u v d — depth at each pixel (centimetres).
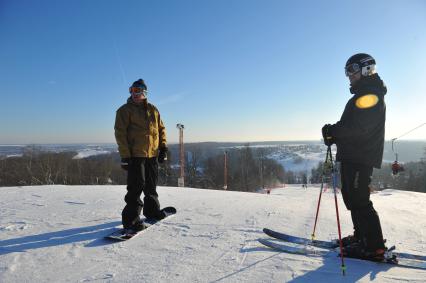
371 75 281
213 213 472
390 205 689
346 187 289
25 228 393
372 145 279
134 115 385
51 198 606
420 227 418
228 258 294
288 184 6819
